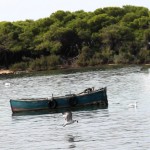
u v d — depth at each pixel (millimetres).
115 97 115000
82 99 104062
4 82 176500
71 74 193375
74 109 102188
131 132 74250
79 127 81188
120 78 162375
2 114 102750
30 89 147375
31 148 69625
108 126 80125
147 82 143750
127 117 87000
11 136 78625
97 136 73438
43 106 103688
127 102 105500
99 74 184250
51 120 91375
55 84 157000
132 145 66625
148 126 77625
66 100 104000
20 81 176250
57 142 71875
